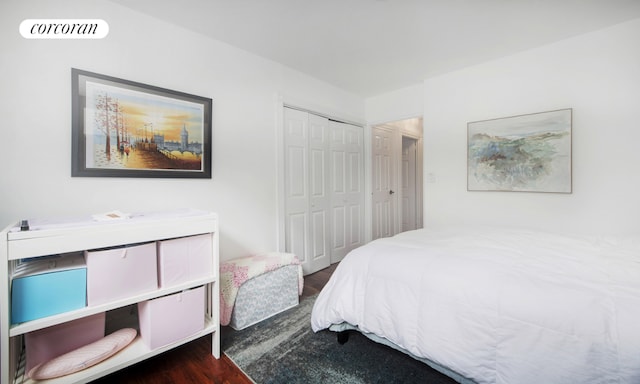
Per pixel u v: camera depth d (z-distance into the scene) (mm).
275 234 2811
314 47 2482
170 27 2070
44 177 1595
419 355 1320
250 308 2023
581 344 955
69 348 1337
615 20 2109
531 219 2604
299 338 1841
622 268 1239
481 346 1143
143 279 1410
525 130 2596
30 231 1113
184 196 2152
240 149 2510
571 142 2375
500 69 2727
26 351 1227
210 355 1667
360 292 1606
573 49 2352
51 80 1610
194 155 2186
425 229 2312
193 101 2174
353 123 3785
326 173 3430
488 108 2812
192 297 1562
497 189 2773
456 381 1349
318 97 3254
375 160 4125
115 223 1318
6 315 1065
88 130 1715
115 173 1812
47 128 1601
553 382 979
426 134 3277
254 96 2611
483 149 2846
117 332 1477
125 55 1862
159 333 1443
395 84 3430
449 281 1290
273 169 2783
